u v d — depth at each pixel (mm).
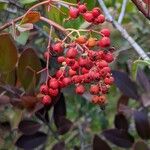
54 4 440
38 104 513
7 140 611
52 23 396
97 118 766
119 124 596
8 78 487
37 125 558
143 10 415
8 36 397
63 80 391
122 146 592
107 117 796
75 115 746
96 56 366
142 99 602
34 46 642
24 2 471
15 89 510
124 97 611
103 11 470
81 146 654
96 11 376
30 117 597
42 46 631
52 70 493
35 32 626
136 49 434
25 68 461
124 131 594
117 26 455
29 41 590
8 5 552
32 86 472
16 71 484
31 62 459
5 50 405
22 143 559
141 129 588
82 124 718
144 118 591
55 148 568
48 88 400
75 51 369
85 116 721
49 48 406
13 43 402
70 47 373
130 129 729
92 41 368
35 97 501
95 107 717
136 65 417
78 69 376
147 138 589
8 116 658
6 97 512
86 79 373
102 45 367
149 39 723
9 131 585
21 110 523
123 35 449
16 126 611
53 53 419
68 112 753
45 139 567
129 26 733
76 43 372
